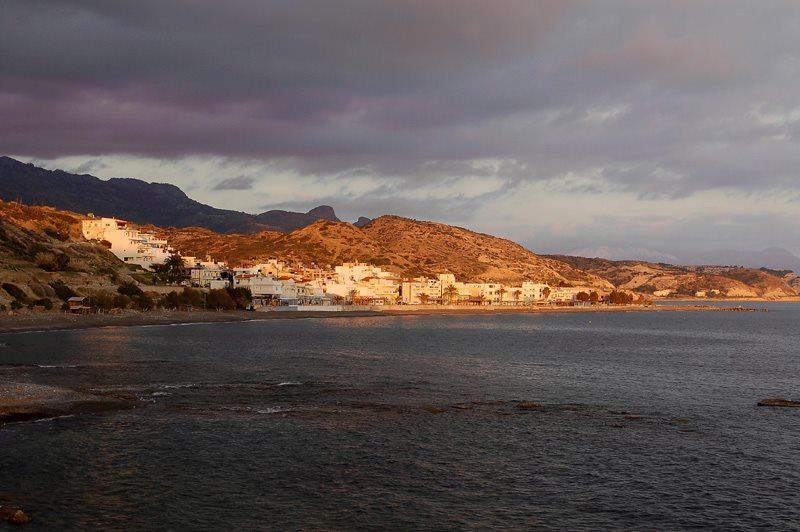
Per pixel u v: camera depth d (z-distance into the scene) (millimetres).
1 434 54906
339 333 179250
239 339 151125
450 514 40719
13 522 37844
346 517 39969
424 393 78688
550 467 49688
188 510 40469
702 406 73438
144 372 90500
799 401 78062
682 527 39531
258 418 62844
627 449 54500
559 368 106688
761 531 39125
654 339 182625
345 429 59438
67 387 76625
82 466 47656
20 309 177500
